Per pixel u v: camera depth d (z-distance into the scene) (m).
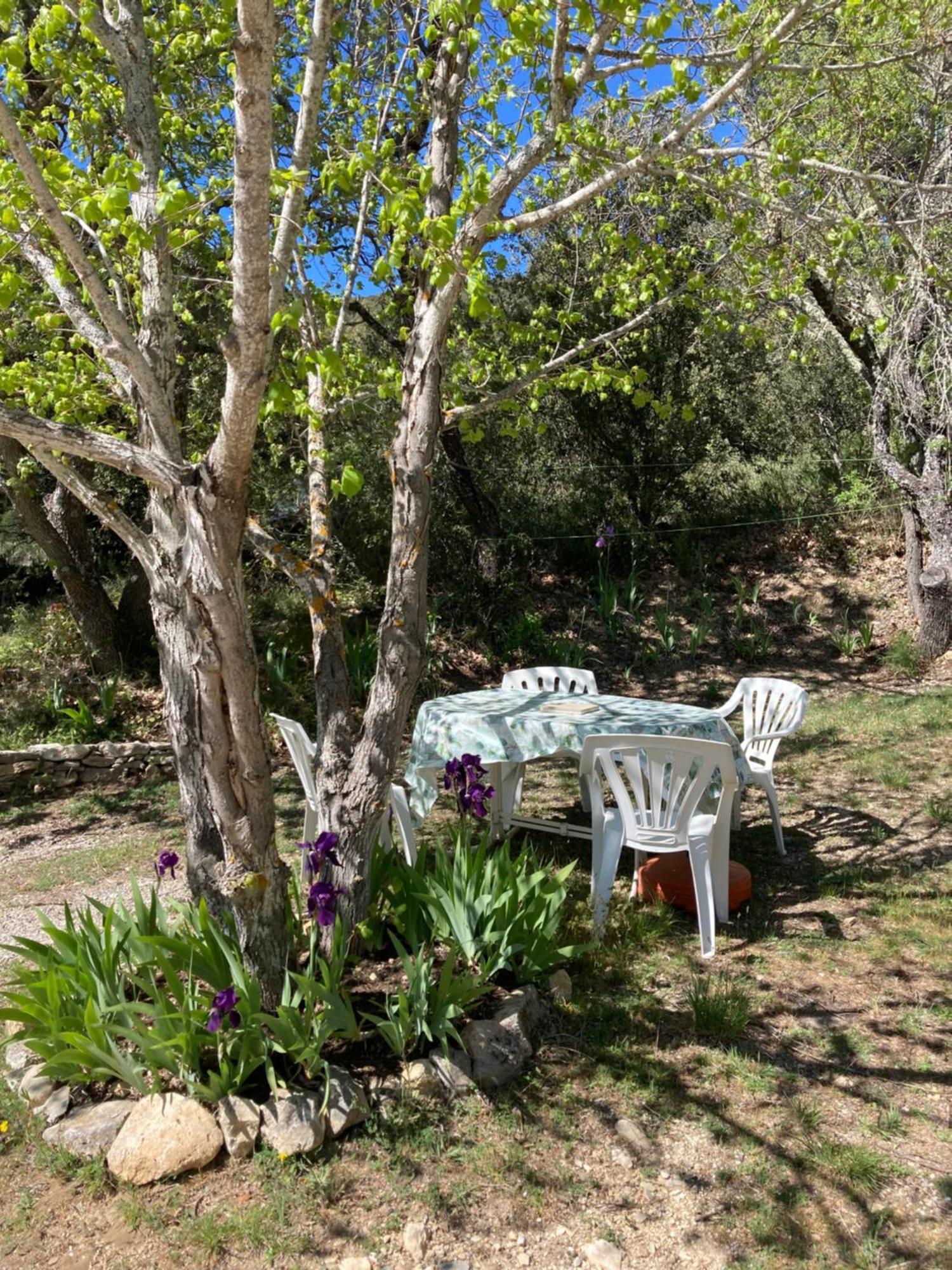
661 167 4.59
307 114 3.10
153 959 3.08
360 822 3.65
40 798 7.39
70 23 4.39
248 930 3.13
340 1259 2.47
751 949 4.19
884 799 6.32
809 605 11.94
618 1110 3.05
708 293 5.69
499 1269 2.45
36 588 11.79
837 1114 3.04
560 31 3.34
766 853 5.45
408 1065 3.06
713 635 11.60
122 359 2.79
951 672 9.99
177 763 3.59
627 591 12.00
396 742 3.71
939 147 7.07
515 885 3.63
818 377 13.15
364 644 9.75
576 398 11.97
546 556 12.62
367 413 8.98
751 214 4.94
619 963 3.98
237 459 2.64
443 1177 2.75
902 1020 3.59
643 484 12.68
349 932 3.61
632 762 4.23
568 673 6.63
